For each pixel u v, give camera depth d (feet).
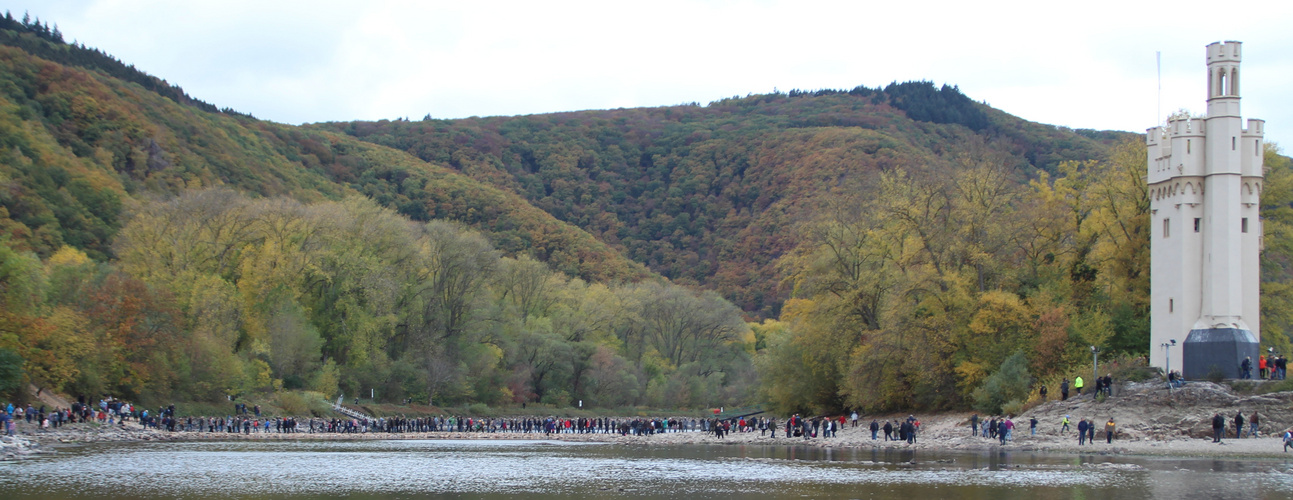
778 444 260.42
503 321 451.94
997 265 261.44
